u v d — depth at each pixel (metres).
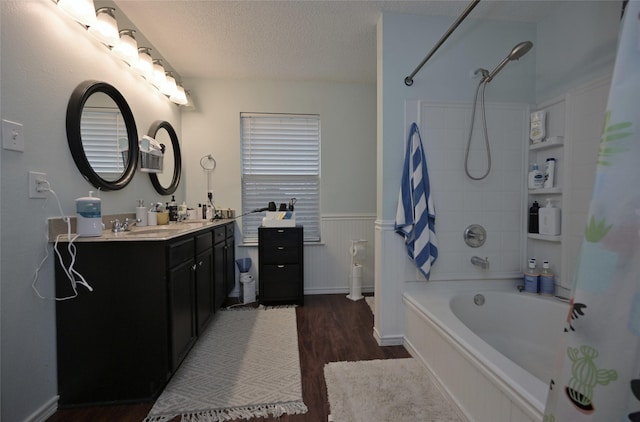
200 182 3.07
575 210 1.75
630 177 0.54
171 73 2.69
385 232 2.00
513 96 2.05
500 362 1.14
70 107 1.44
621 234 0.55
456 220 2.04
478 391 1.20
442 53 1.99
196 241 1.88
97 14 1.56
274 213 2.86
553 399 0.64
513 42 2.04
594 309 0.57
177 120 2.90
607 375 0.55
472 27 2.01
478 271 2.06
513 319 1.91
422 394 1.46
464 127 2.02
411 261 2.02
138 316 1.40
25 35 1.20
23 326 1.19
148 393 1.41
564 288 1.83
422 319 1.72
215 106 3.05
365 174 3.25
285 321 2.39
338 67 2.79
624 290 0.55
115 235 1.48
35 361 1.25
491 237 2.06
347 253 3.24
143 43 2.21
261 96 3.10
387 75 1.96
